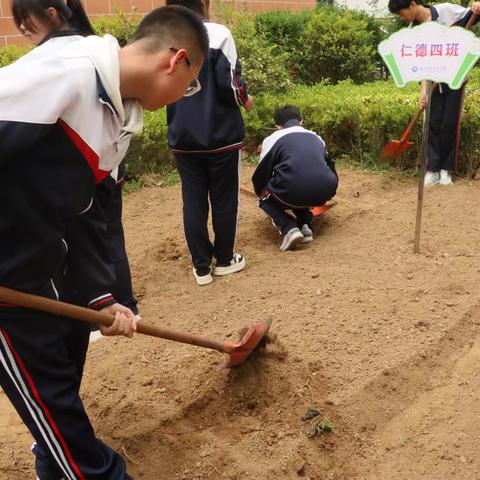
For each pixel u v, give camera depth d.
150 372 3.33
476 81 7.77
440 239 4.83
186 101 4.04
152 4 9.50
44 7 2.78
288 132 4.97
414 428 2.95
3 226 1.91
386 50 4.40
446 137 5.91
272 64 8.02
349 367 3.29
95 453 2.27
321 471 2.73
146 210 5.93
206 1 4.00
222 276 4.53
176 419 2.99
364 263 4.50
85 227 2.27
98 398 3.17
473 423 2.93
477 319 3.73
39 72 1.81
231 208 4.33
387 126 6.60
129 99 2.09
